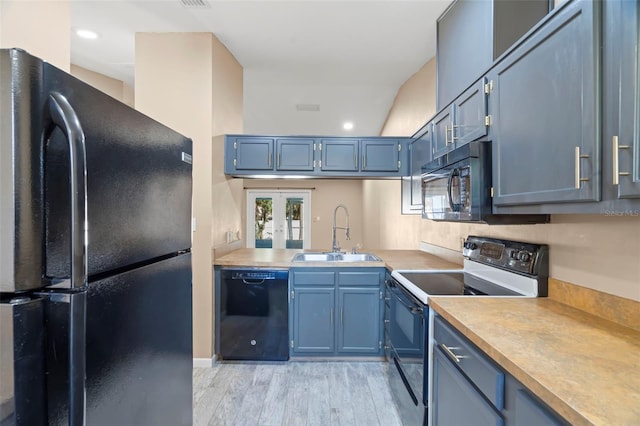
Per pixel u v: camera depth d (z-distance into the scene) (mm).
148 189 969
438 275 2016
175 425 1163
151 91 2576
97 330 741
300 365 2531
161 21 2381
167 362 1102
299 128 5094
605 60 845
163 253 1065
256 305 2549
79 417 642
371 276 2547
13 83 577
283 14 2266
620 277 1111
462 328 1123
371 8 2170
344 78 3445
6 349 573
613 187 828
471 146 1429
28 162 592
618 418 614
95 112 728
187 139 1286
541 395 730
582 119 915
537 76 1109
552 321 1143
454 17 1978
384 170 2980
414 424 1639
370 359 2611
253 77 3422
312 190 7508
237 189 3256
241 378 2334
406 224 3670
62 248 642
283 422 1843
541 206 1117
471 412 1069
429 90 2922
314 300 2559
